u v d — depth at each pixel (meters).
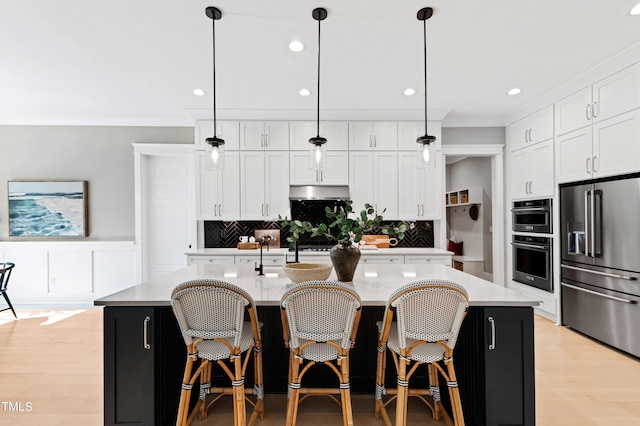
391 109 4.10
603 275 3.07
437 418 2.06
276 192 4.28
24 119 4.49
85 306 4.52
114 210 4.63
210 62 2.87
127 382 1.76
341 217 2.14
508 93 3.64
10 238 4.54
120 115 4.42
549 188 3.76
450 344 1.67
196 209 4.25
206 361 1.77
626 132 2.84
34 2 2.04
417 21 2.26
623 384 2.45
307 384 2.37
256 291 1.96
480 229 5.61
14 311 4.06
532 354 1.75
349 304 1.64
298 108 4.04
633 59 2.75
